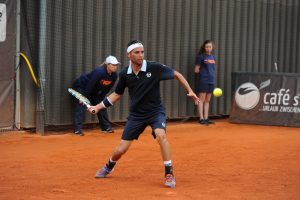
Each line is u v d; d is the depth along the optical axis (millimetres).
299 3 23734
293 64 23828
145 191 8594
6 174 9906
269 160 11688
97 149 12992
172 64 18984
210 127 18156
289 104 18484
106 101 9328
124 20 17484
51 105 15836
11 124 15352
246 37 21453
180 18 19078
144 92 8914
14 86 15297
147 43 18188
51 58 15750
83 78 15695
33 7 15305
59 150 12758
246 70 21578
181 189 8773
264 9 22109
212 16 20141
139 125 9125
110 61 15125
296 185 9227
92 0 16609
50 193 8422
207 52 18547
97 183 9180
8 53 15062
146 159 11609
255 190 8797
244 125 18859
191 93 8930
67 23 16000
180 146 13648
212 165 11016
